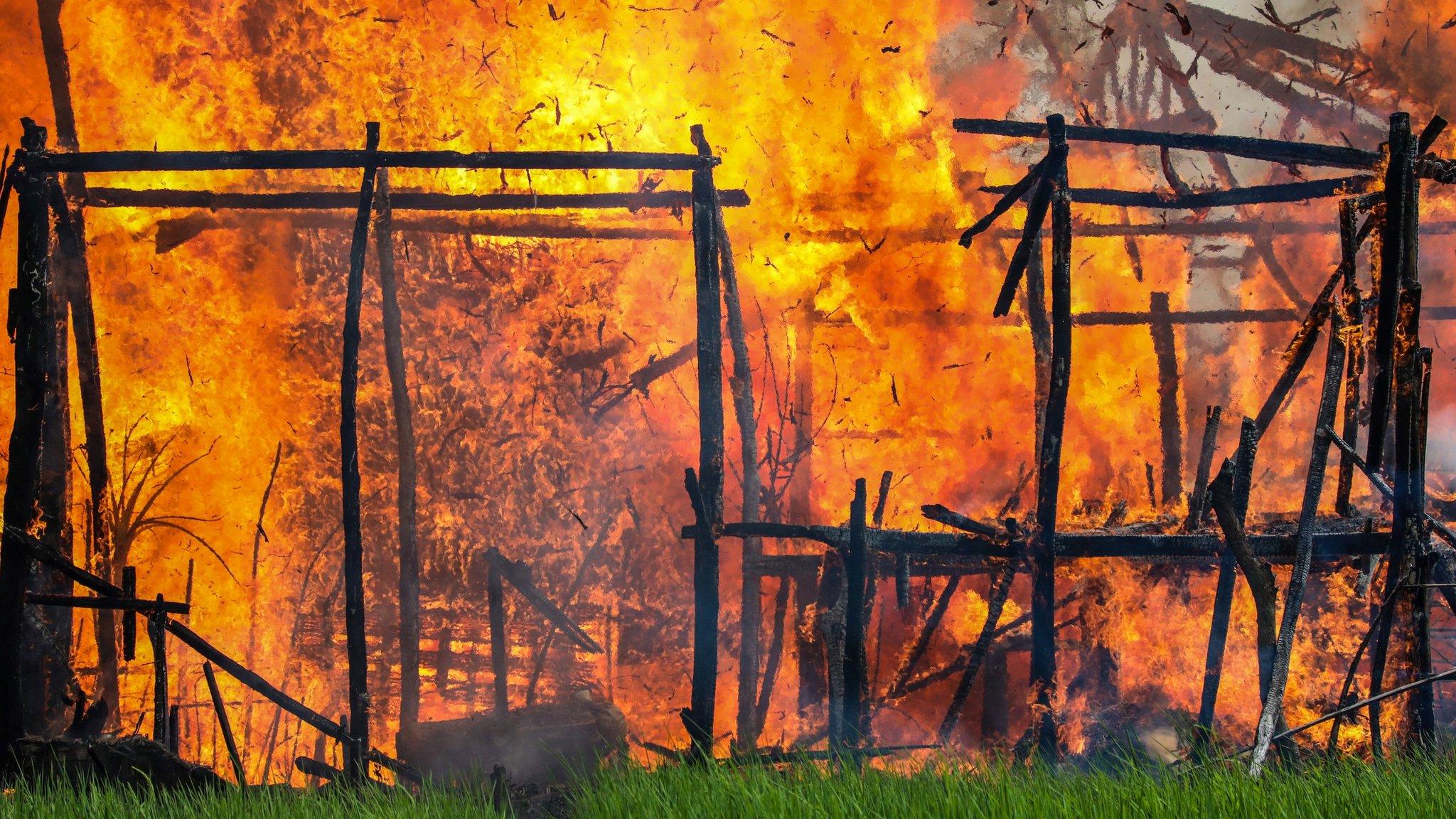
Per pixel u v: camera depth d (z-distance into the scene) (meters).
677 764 19.55
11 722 20.55
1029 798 16.80
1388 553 19.97
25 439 21.14
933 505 20.91
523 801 19.91
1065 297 20.81
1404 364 19.64
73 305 26.91
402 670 26.72
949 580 25.31
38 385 21.31
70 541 23.88
